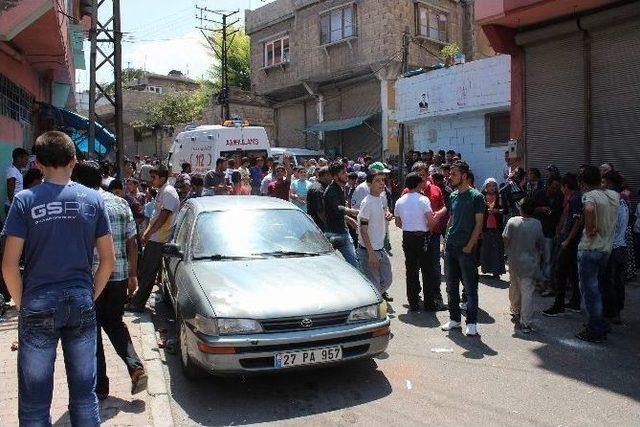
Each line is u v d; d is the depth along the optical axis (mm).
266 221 6008
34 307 2971
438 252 7332
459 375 5059
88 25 16078
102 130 15617
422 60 24172
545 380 4926
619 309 6621
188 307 4715
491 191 8906
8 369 4855
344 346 4551
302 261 5445
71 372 3117
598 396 4582
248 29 29812
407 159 15680
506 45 11461
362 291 4902
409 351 5711
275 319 4406
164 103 40094
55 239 3027
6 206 8383
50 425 3113
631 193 9711
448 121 17438
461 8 26188
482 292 8203
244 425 4133
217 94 32344
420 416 4254
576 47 10547
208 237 5676
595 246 5859
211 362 4336
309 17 26328
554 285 7977
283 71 28031
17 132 11359
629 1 9438
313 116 27688
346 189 10883
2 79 10609
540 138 11359
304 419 4219
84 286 3113
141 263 6840
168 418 4102
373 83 24250
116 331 4371
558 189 8125
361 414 4293
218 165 12406
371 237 7180
